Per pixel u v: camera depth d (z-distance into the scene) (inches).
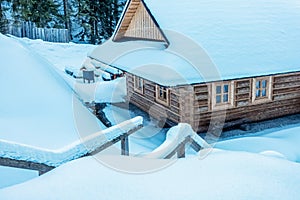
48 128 306.0
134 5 516.7
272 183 113.0
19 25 809.5
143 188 110.0
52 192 107.8
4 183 160.2
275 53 451.2
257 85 450.6
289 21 515.5
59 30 856.9
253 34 471.2
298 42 481.7
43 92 374.0
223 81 386.9
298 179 118.0
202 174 123.2
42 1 975.6
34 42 786.2
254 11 513.0
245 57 430.6
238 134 419.5
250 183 113.0
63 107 359.9
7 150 140.0
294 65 441.1
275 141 381.7
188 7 490.9
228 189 107.7
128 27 572.7
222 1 514.0
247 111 448.8
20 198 103.8
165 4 490.9
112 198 102.6
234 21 484.7
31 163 144.1
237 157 148.6
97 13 1120.8
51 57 726.5
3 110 323.0
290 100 479.2
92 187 111.2
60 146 275.9
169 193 105.7
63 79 480.4
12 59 410.6
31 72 402.0
